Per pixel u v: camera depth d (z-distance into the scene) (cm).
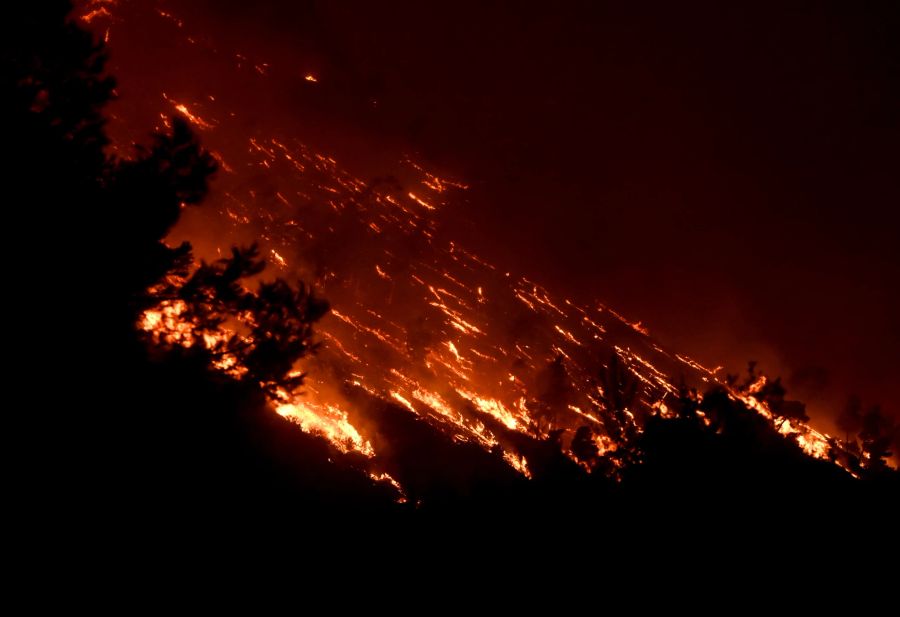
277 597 845
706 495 1012
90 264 861
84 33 913
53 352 845
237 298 978
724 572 927
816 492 1021
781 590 898
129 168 911
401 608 929
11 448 789
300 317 1004
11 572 684
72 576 715
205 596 786
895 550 933
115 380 887
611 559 998
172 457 909
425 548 1084
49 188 853
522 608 959
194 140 948
